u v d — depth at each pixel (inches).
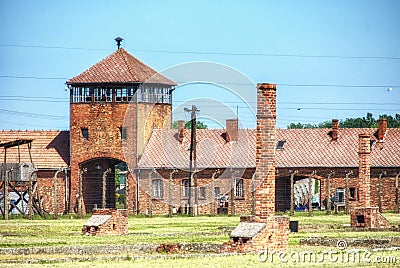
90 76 5162.4
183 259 2229.3
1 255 2415.1
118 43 5324.8
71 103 5196.9
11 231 3235.7
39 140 5349.4
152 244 2568.9
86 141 5172.2
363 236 2903.5
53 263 2182.6
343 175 5226.4
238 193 5132.9
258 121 2364.7
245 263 2144.4
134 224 3718.0
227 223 3774.6
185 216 4596.5
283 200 5265.8
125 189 4756.4
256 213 2363.4
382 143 5374.0
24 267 2102.6
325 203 5216.5
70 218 4254.4
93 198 5177.2
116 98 5152.6
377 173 5246.1
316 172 5236.2
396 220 3905.0
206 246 2549.2
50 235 3036.4
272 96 2370.8
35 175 4488.2
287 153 5300.2
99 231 3009.4
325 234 3043.8
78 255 2411.4
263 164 2357.3
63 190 5167.3
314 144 5369.1
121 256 2316.7
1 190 4736.7
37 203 4714.6
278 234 2370.8
